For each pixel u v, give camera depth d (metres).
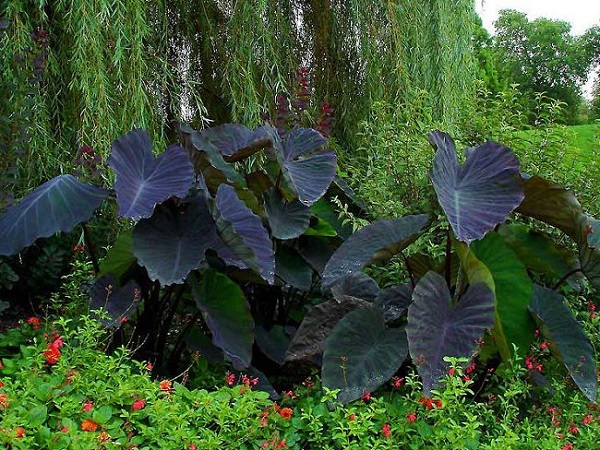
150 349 3.14
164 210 2.96
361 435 2.35
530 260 3.14
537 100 3.98
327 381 2.62
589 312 3.50
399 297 3.05
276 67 5.32
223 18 5.61
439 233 3.44
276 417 2.39
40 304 4.01
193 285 2.89
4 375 2.61
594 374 2.72
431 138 2.89
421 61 5.75
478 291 2.63
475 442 2.32
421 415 2.44
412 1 5.73
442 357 2.53
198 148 3.09
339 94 6.10
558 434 2.49
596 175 3.77
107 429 2.12
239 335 2.88
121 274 3.12
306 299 3.69
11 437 1.87
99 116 4.26
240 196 3.09
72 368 2.40
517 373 2.65
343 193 3.73
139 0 4.51
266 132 3.37
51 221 2.91
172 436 2.13
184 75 5.52
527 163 3.78
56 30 4.57
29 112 3.63
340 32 6.00
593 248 2.80
